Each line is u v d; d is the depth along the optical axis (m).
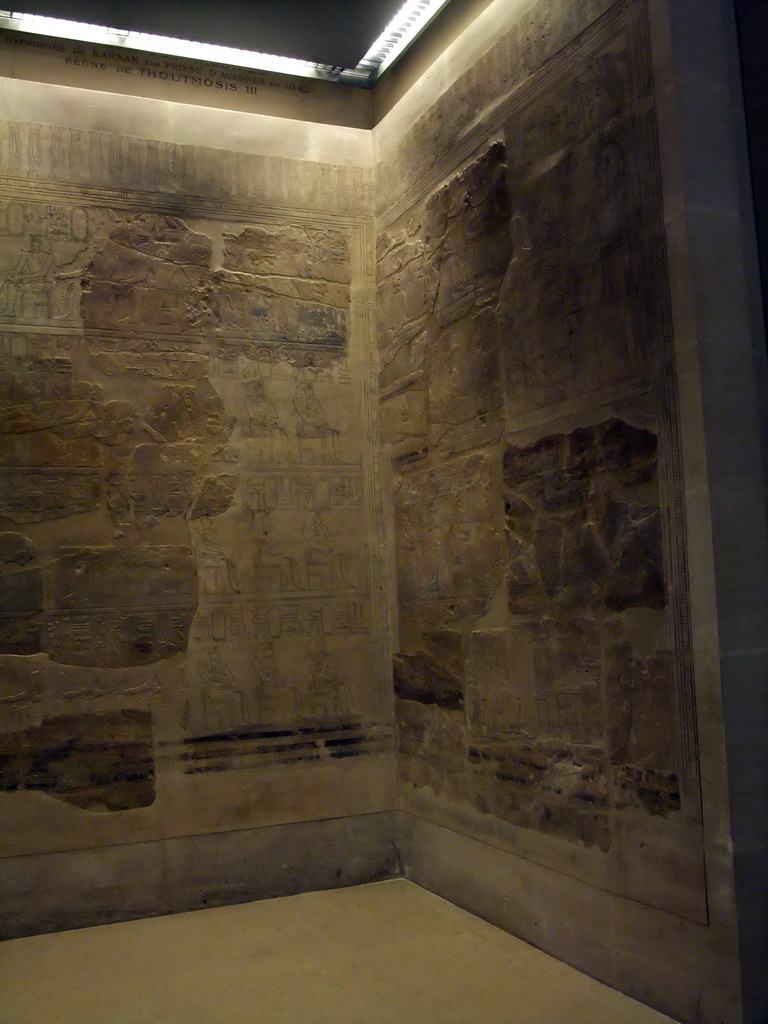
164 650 5.89
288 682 6.14
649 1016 4.03
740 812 3.76
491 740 5.28
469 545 5.51
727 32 4.21
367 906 5.67
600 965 4.42
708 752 3.84
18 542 5.68
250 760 6.00
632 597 4.25
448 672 5.71
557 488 4.76
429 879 5.92
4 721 5.56
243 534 6.13
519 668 5.04
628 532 4.28
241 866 5.91
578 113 4.67
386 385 6.48
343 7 5.90
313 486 6.33
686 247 3.97
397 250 6.36
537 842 4.88
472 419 5.49
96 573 5.80
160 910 5.73
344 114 6.68
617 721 4.34
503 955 4.79
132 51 6.21
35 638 5.66
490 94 5.39
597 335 4.50
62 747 5.65
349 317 6.55
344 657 6.29
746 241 4.09
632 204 4.29
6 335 5.75
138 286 6.06
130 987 4.60
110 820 5.69
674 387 4.03
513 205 5.17
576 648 4.61
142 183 6.14
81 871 5.61
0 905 5.44
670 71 4.07
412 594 6.14
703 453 3.87
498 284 5.27
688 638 3.95
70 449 5.82
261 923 5.47
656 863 4.10
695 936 3.90
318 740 6.16
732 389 3.96
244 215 6.35
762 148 4.07
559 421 4.76
